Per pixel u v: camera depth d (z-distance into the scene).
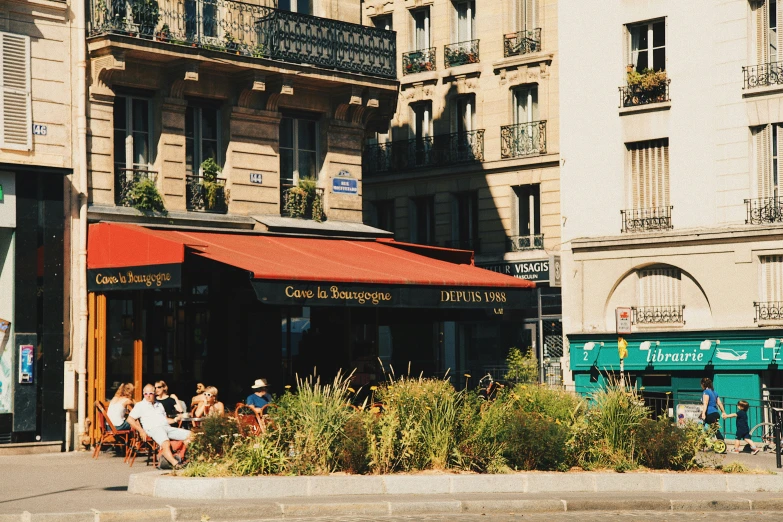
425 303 21.38
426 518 13.54
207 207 24.06
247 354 24.28
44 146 21.42
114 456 20.06
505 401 17.88
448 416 16.42
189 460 15.76
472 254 26.09
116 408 18.88
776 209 29.31
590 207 32.59
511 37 37.09
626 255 31.75
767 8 29.66
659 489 16.56
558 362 35.41
